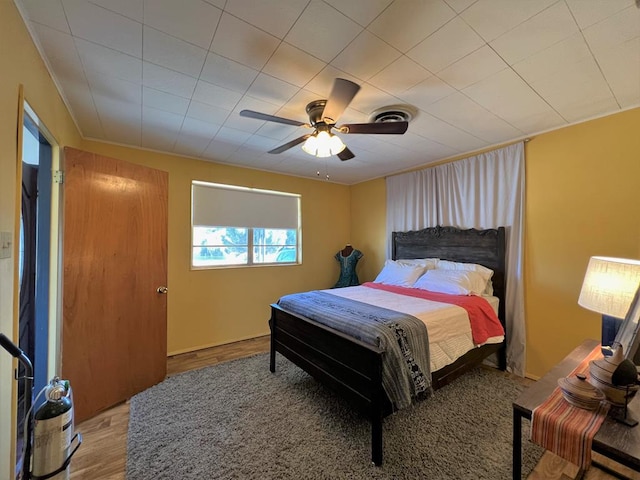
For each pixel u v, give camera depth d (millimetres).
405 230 4062
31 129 1720
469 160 3320
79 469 1644
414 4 1282
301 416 2133
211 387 2576
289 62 1705
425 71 1788
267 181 4176
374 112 2334
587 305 1734
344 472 1620
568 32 1440
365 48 1579
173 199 3426
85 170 2203
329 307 2453
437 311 2312
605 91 2014
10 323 1254
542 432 1146
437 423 2059
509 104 2209
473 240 3221
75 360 2109
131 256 2492
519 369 2824
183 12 1321
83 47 1560
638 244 2209
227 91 2029
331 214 4867
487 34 1464
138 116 2424
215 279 3730
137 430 1979
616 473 1578
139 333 2525
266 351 3498
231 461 1699
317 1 1266
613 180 2328
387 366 1759
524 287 2852
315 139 2119
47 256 2035
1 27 1144
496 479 1571
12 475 1264
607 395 1173
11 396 1249
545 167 2730
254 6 1293
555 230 2658
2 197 1169
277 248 4352
